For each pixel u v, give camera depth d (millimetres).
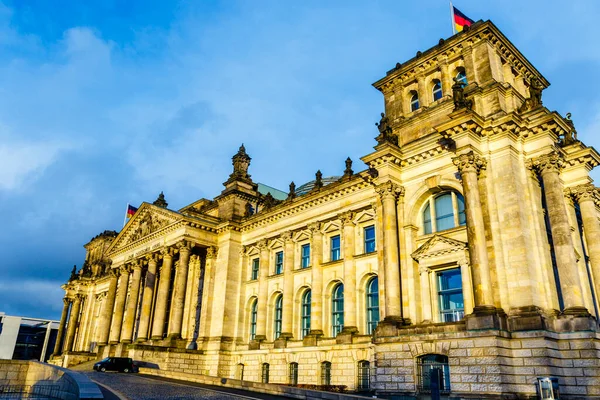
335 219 64438
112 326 92938
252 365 67312
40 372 59125
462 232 46812
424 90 56156
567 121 51688
